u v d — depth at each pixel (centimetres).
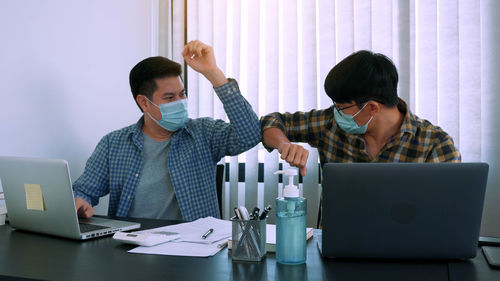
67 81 199
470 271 89
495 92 215
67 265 95
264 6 259
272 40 254
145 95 172
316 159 246
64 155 197
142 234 114
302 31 249
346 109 139
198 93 273
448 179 91
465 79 220
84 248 111
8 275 88
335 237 95
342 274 87
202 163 180
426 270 90
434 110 224
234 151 177
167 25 281
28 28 178
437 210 92
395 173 92
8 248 112
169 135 183
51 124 190
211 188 183
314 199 247
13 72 172
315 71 246
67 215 119
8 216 140
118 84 235
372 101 134
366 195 93
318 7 246
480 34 216
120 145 179
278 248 95
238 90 162
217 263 95
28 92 178
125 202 172
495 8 215
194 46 154
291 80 251
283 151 128
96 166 178
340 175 93
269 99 255
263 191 266
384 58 135
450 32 221
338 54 242
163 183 176
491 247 104
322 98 245
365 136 154
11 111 171
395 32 232
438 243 93
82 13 208
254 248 96
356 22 239
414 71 228
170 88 170
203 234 120
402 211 92
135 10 251
